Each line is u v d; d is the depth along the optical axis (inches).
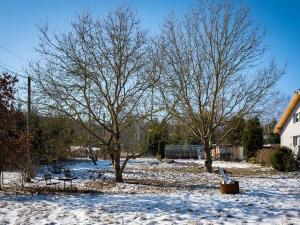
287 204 493.4
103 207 492.1
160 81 901.8
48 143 1016.9
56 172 1055.0
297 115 1524.4
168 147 2158.0
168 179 928.9
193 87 1145.4
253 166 1414.9
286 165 1146.7
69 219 427.8
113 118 841.5
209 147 1155.9
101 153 1726.1
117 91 831.1
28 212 469.1
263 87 1151.0
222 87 1142.3
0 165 676.7
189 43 1124.5
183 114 1128.2
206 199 547.8
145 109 845.2
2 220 427.5
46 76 822.5
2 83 650.8
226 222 400.2
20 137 693.3
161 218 421.7
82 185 788.0
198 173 1095.0
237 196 575.8
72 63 804.0
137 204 511.8
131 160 1775.3
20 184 773.9
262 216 423.5
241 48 1130.7
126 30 823.7
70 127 893.2
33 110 876.0
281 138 1678.2
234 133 1817.2
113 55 816.9
